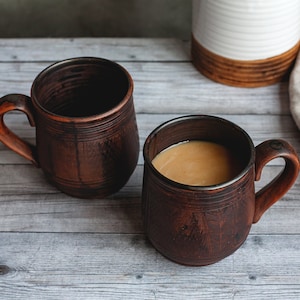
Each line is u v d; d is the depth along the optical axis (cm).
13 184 76
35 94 68
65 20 122
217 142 69
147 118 83
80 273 69
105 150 68
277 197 66
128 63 90
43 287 68
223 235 64
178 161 68
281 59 85
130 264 69
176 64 90
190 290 67
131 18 122
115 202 74
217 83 88
